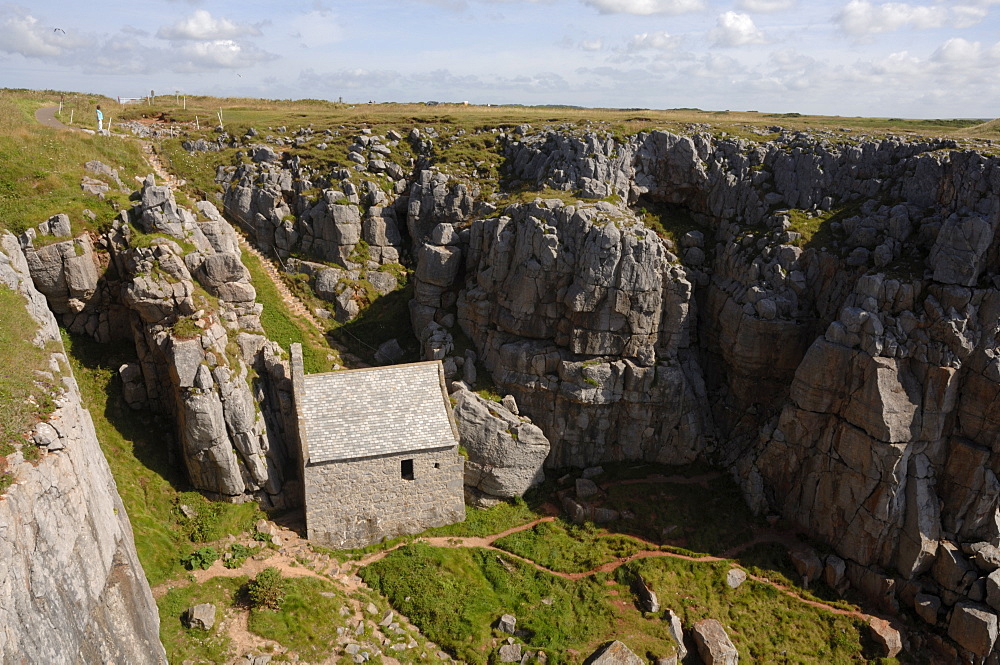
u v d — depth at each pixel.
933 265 32.28
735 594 31.31
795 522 34.66
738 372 38.81
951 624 29.19
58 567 17.64
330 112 69.56
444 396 34.28
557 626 29.09
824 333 36.09
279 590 26.94
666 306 38.47
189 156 51.84
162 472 32.03
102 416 31.83
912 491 30.94
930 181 36.19
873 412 30.92
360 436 31.80
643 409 38.19
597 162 43.88
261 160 50.78
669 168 45.31
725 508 35.66
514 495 36.22
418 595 29.39
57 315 33.28
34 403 20.95
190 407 30.19
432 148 53.59
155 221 33.56
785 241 38.38
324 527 31.45
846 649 29.45
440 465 32.94
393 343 42.53
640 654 27.58
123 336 34.34
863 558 31.80
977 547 30.06
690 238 43.16
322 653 25.59
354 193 47.16
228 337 33.47
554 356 38.16
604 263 36.47
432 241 42.62
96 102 70.44
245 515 31.70
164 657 22.95
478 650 27.56
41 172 37.31
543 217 38.44
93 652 18.55
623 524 34.62
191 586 26.94
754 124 52.62
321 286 44.78
